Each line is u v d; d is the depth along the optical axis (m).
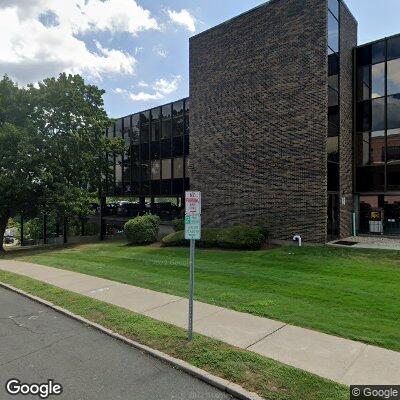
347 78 18.28
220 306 8.17
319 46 15.91
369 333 6.33
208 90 20.66
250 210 18.52
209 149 20.58
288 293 9.02
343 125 17.70
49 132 25.05
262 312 7.61
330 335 6.32
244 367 5.26
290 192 16.94
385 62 17.70
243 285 9.98
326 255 13.91
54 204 23.47
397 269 11.30
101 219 32.78
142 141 28.19
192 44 21.50
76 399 4.70
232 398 4.68
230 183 19.47
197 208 6.32
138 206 29.12
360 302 8.09
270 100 17.69
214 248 17.14
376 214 18.58
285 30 17.11
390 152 17.58
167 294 9.38
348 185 18.34
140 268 13.16
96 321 7.66
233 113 19.33
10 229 67.38
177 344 6.16
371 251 13.95
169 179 25.73
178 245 18.62
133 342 6.44
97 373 5.41
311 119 16.19
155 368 5.56
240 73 19.00
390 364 5.21
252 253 15.23
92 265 14.34
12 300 9.92
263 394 4.58
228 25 19.58
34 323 7.82
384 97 17.75
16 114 24.39
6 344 6.62
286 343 6.04
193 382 5.11
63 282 11.41
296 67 16.72
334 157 16.92
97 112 27.86
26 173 22.78
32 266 15.12
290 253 14.69
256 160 18.27
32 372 5.49
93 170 28.75
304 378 4.86
